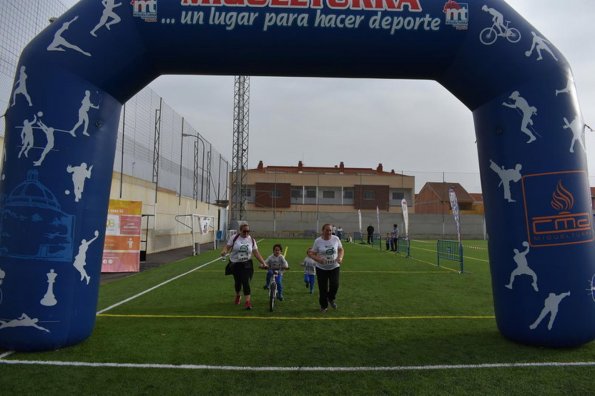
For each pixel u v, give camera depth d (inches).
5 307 194.5
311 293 382.6
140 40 218.2
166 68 233.5
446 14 218.4
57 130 202.8
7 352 195.2
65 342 201.5
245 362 188.5
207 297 358.0
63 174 202.2
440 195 1982.0
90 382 162.7
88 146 209.9
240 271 314.5
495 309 229.8
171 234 1019.9
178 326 254.4
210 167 1487.5
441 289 412.2
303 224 1777.8
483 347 212.2
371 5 219.0
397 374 174.6
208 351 204.1
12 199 199.9
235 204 1850.4
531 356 197.5
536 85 214.7
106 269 533.3
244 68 232.8
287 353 202.4
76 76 207.9
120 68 217.3
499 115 221.6
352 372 176.7
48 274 196.7
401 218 1756.9
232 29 217.9
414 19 218.4
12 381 162.6
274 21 217.6
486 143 229.3
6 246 197.6
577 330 203.6
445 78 239.5
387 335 236.8
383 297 364.2
